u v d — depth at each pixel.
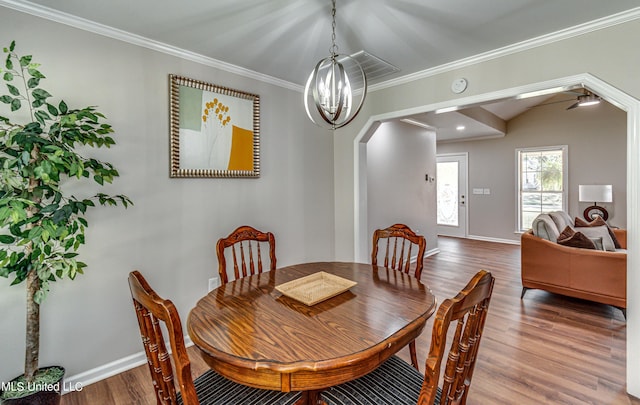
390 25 2.04
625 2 1.79
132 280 1.09
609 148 5.36
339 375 1.07
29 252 1.58
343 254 3.62
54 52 1.84
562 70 2.13
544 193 6.06
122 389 1.96
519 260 5.05
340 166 3.60
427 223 5.41
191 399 0.93
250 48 2.37
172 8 1.82
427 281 4.01
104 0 1.72
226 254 2.71
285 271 2.04
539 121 6.06
